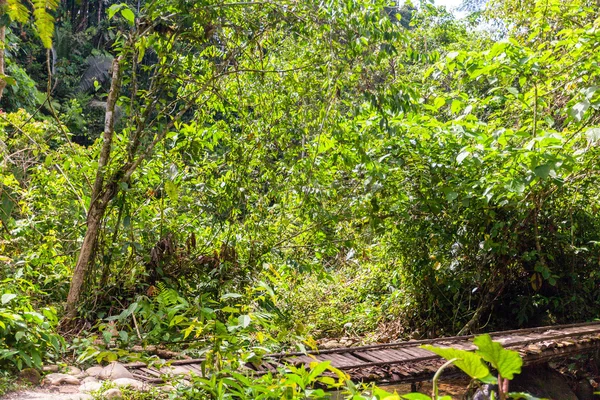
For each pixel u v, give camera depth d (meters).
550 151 5.52
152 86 5.32
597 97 5.19
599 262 6.97
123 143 5.41
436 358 4.72
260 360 3.59
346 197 6.36
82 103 16.20
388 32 5.51
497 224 6.14
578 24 6.54
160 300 3.91
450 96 6.07
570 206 6.67
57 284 5.76
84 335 4.98
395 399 2.03
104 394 3.42
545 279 7.00
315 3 5.50
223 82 6.20
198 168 6.11
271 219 6.47
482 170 6.02
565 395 5.46
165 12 5.36
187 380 3.78
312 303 7.82
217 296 5.71
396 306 7.17
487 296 6.68
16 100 12.09
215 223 6.16
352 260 8.61
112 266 5.54
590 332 5.78
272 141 6.18
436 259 6.55
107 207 5.43
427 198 6.19
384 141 6.20
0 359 3.73
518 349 5.14
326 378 3.03
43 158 7.07
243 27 5.64
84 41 18.30
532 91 5.75
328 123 5.85
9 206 6.00
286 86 6.11
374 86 5.63
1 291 4.52
